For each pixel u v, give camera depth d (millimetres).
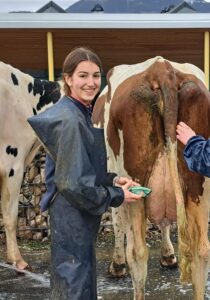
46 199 2539
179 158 3090
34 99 5270
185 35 7074
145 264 3330
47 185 2549
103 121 3848
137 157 3188
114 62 7945
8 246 4859
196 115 3039
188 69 3305
